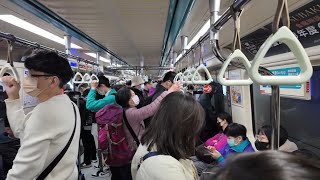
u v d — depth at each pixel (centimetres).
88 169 394
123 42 475
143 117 216
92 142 413
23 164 98
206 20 281
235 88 364
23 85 111
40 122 100
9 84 122
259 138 203
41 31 348
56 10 247
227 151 249
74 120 117
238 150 236
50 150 105
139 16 276
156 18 287
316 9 168
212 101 474
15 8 233
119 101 229
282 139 202
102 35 391
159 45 530
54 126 103
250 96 326
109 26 325
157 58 872
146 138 107
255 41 265
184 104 99
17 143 235
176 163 93
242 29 250
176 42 461
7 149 229
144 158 99
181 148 98
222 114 311
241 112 340
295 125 260
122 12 259
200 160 257
